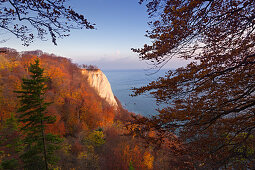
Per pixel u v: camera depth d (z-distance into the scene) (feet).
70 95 126.52
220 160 14.64
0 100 78.18
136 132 12.63
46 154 38.58
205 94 13.04
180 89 11.05
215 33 10.17
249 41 10.67
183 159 17.65
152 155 67.31
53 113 89.71
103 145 85.56
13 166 41.04
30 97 36.91
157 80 11.71
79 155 66.18
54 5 8.24
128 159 69.77
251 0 8.28
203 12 8.68
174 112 12.03
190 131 13.70
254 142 14.93
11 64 112.57
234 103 13.57
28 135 38.63
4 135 53.31
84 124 114.11
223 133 15.76
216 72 10.51
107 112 149.38
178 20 8.89
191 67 11.09
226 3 9.99
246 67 11.69
